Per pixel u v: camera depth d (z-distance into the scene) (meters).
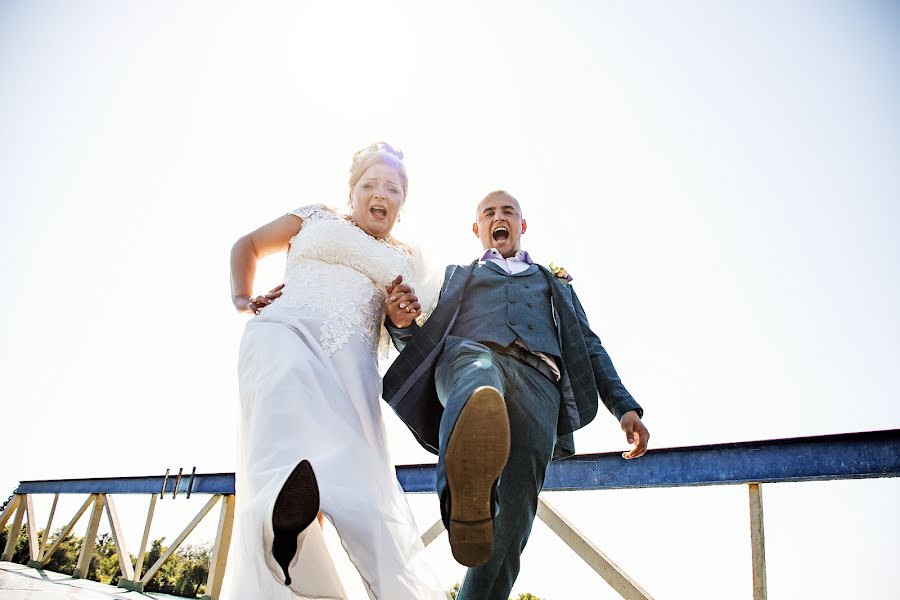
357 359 1.64
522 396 1.61
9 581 3.59
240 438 1.55
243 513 1.20
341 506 1.20
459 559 1.18
